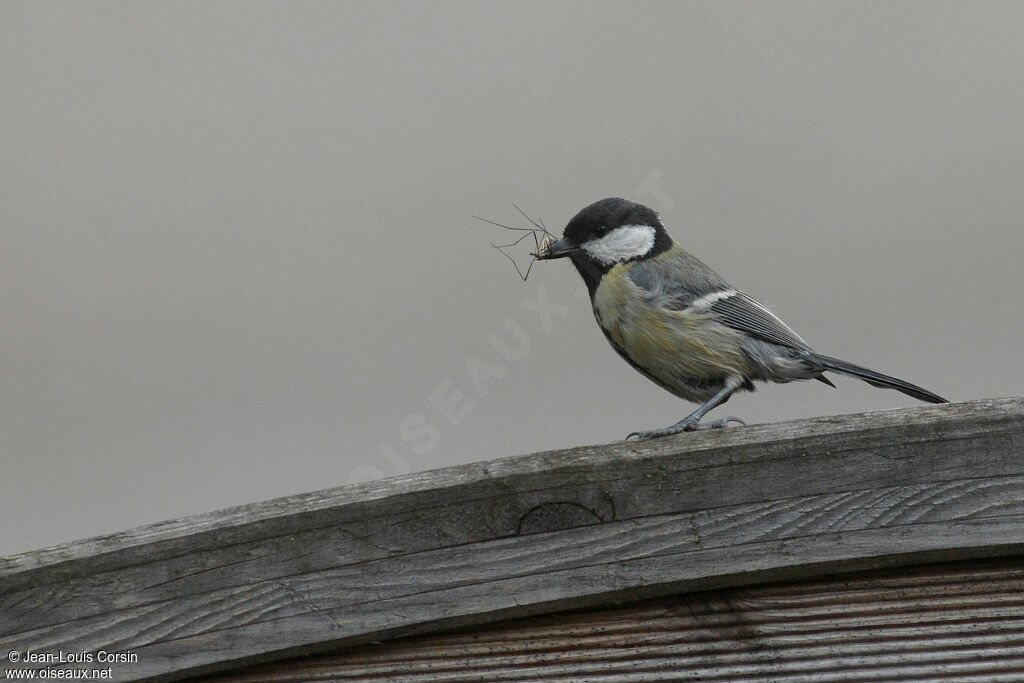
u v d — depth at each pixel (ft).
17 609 14.78
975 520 14.94
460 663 15.03
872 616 15.05
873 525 14.98
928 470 15.07
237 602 14.85
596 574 14.90
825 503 15.07
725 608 15.19
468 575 14.89
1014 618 14.96
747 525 15.02
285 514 14.92
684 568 14.94
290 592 14.85
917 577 15.19
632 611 15.20
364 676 15.05
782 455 15.15
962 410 15.20
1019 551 14.96
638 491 15.08
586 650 15.07
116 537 14.93
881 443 15.10
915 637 14.96
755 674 14.97
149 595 14.87
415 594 14.85
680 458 15.14
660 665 14.97
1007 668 14.75
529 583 14.89
